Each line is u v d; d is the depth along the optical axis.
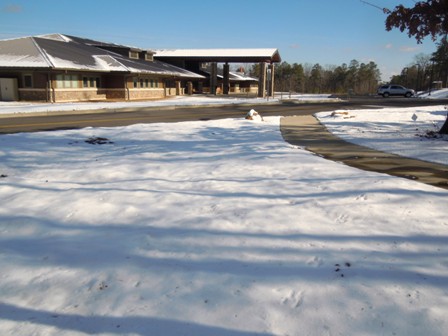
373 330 2.46
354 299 2.80
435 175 6.62
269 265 3.34
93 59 33.22
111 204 5.06
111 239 3.99
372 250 3.59
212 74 49.22
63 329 2.55
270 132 13.05
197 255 3.57
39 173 7.02
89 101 30.48
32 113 19.73
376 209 4.62
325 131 13.48
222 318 2.62
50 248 3.80
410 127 14.42
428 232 3.96
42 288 3.08
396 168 7.27
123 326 2.57
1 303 2.89
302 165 7.32
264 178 6.36
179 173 6.92
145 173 6.95
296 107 27.95
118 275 3.25
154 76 37.69
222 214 4.61
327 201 4.98
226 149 9.55
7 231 4.29
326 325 2.52
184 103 29.03
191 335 2.46
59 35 41.31
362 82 97.75
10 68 26.73
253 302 2.80
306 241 3.81
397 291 2.89
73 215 4.71
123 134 12.41
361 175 6.39
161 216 4.61
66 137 11.48
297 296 2.86
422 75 89.25
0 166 7.56
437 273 3.15
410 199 4.92
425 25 12.27
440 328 2.46
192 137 11.88
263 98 41.19
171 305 2.79
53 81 27.95
